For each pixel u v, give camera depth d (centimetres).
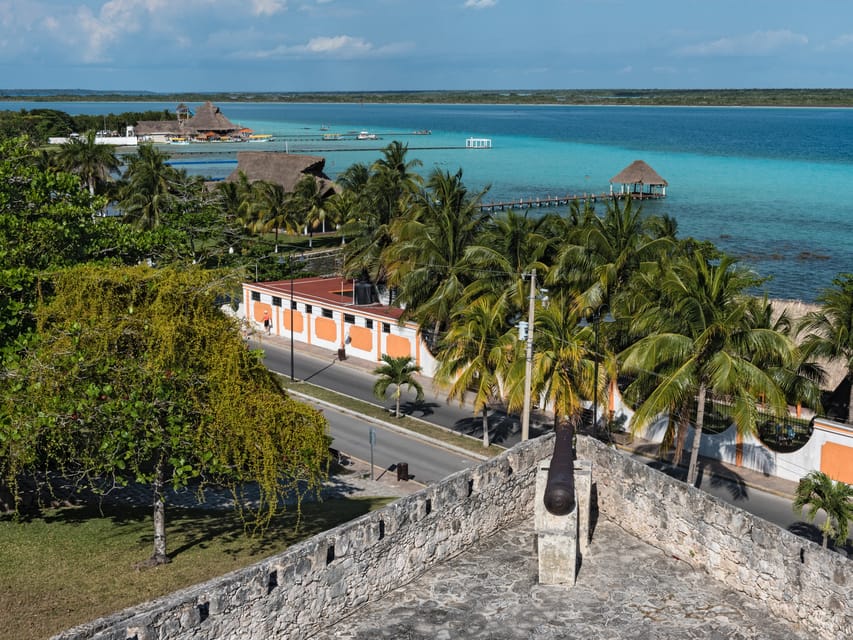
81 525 3102
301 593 1817
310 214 11781
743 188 17962
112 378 2630
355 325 6769
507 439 4947
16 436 2530
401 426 5125
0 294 2908
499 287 5166
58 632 2200
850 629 1720
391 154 8344
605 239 4934
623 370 4112
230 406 2619
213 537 3083
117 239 4094
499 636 1806
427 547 2089
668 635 1798
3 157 3816
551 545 1989
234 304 3164
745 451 4500
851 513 3225
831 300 4297
